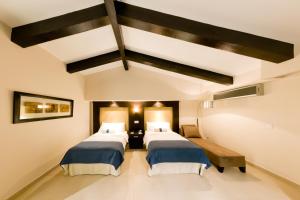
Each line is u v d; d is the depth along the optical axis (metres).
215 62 3.98
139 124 6.23
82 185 3.10
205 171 3.77
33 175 3.11
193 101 6.50
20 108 2.76
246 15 2.21
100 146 3.78
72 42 3.48
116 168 3.50
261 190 2.94
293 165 3.12
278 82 3.43
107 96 5.95
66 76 4.52
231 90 4.65
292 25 2.22
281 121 3.35
